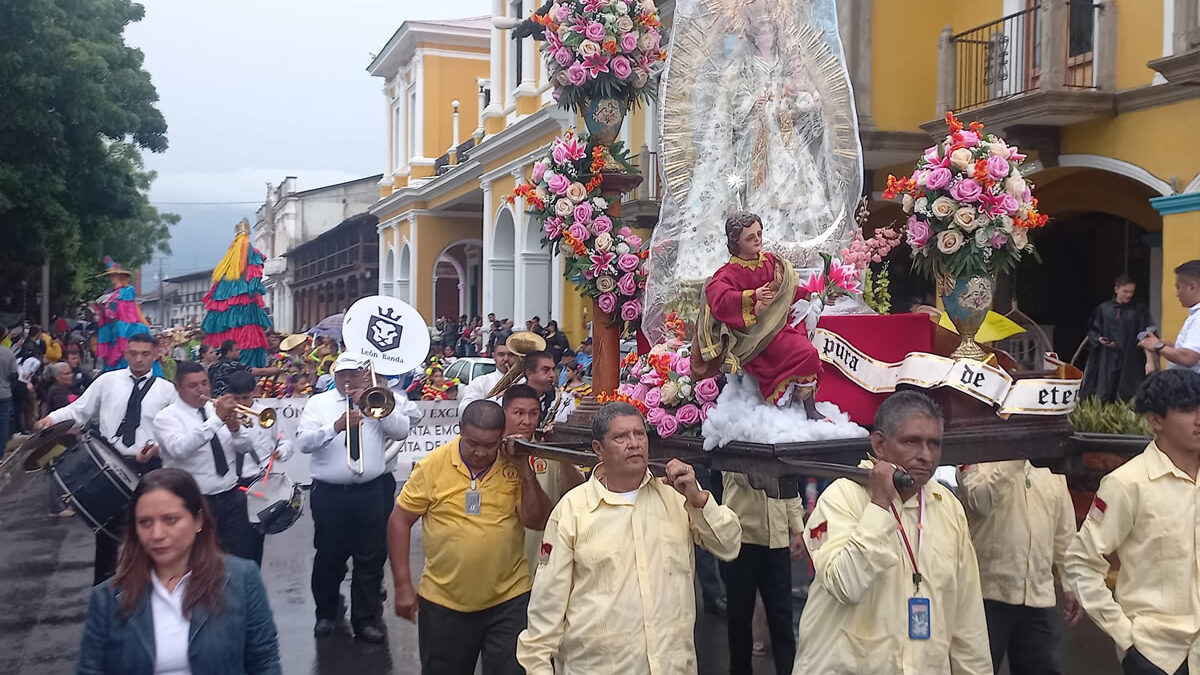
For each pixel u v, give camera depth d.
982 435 4.67
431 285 32.78
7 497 13.39
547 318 23.61
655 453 5.30
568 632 3.98
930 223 5.11
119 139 24.53
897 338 5.15
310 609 8.23
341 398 7.36
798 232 6.23
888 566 3.50
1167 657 3.83
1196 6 10.75
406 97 34.62
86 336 30.00
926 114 15.16
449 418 13.19
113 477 6.47
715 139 6.24
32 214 22.69
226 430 6.88
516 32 7.09
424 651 4.95
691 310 5.78
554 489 5.84
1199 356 7.27
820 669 3.70
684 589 4.04
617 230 6.61
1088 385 11.37
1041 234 15.99
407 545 4.96
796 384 4.71
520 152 23.53
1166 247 11.59
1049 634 4.98
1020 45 13.73
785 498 4.48
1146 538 3.92
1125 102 12.12
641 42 6.50
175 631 3.27
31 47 21.42
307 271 54.94
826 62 6.58
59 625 7.74
